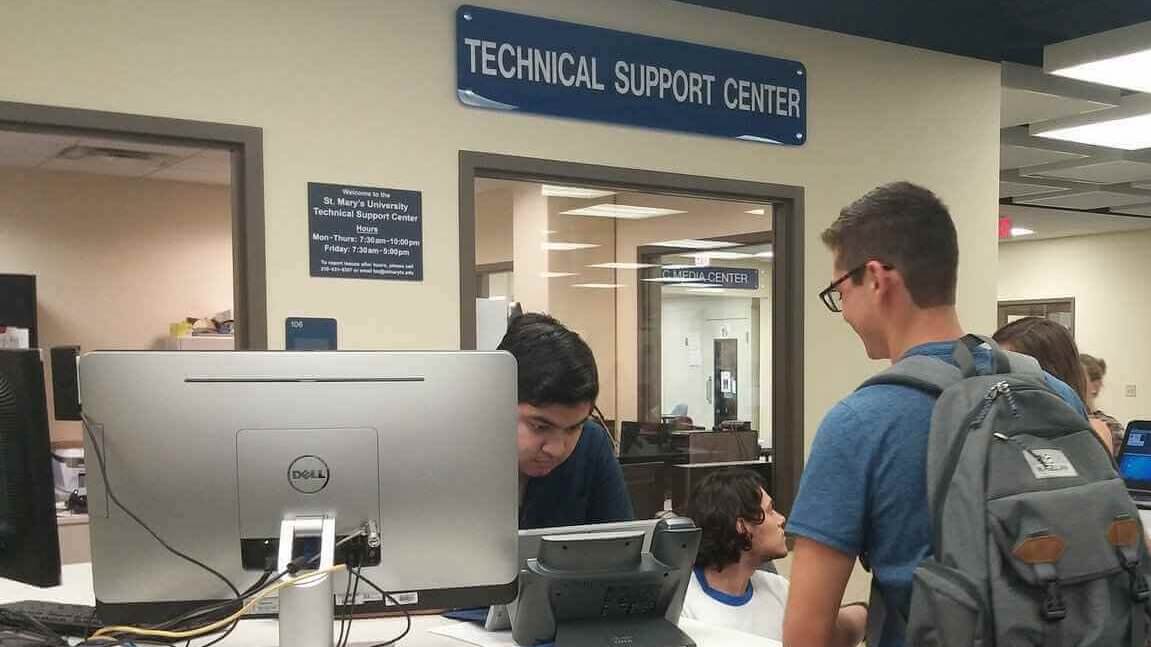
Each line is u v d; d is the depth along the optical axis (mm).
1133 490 3256
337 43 2604
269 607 1154
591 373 1416
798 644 1155
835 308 1377
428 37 2736
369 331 2664
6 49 2205
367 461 1146
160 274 5324
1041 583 1007
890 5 3295
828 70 3520
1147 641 1080
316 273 2586
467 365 1176
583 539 1242
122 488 1113
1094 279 9570
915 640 1059
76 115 2270
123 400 1104
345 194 2619
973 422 1073
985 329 3939
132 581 1135
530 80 2887
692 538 1312
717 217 5000
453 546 1188
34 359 1173
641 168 3105
